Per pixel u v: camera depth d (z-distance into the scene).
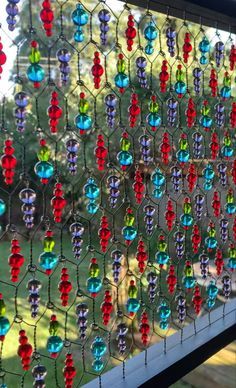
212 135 0.97
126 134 0.80
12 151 0.63
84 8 0.71
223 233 1.01
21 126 0.63
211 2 0.85
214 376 1.18
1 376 0.67
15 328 0.78
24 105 0.63
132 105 0.79
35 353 0.69
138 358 0.89
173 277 0.91
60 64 0.67
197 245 0.96
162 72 0.83
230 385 1.17
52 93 0.67
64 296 0.72
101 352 0.77
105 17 0.72
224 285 1.06
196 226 0.95
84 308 0.74
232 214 1.05
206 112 0.93
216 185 1.01
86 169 0.75
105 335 0.86
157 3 0.81
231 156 1.02
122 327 0.81
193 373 1.17
